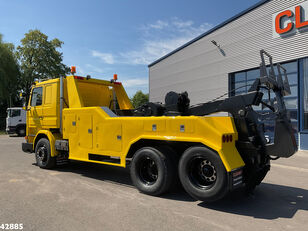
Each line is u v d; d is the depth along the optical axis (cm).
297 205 403
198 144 411
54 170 664
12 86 3406
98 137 534
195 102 1830
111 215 349
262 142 430
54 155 651
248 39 1404
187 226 315
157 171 450
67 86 629
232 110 430
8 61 3278
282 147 407
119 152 495
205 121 391
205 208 384
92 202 404
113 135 505
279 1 1225
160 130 437
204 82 1741
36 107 721
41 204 393
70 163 777
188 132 406
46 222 325
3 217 341
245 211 373
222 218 344
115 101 758
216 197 372
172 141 437
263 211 374
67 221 328
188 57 1897
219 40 1605
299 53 1141
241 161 395
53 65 3984
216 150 369
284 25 1204
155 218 340
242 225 321
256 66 1355
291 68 1198
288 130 403
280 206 397
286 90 470
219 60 1609
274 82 416
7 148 1160
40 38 3850
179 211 368
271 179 582
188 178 402
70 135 599
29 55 3891
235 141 412
